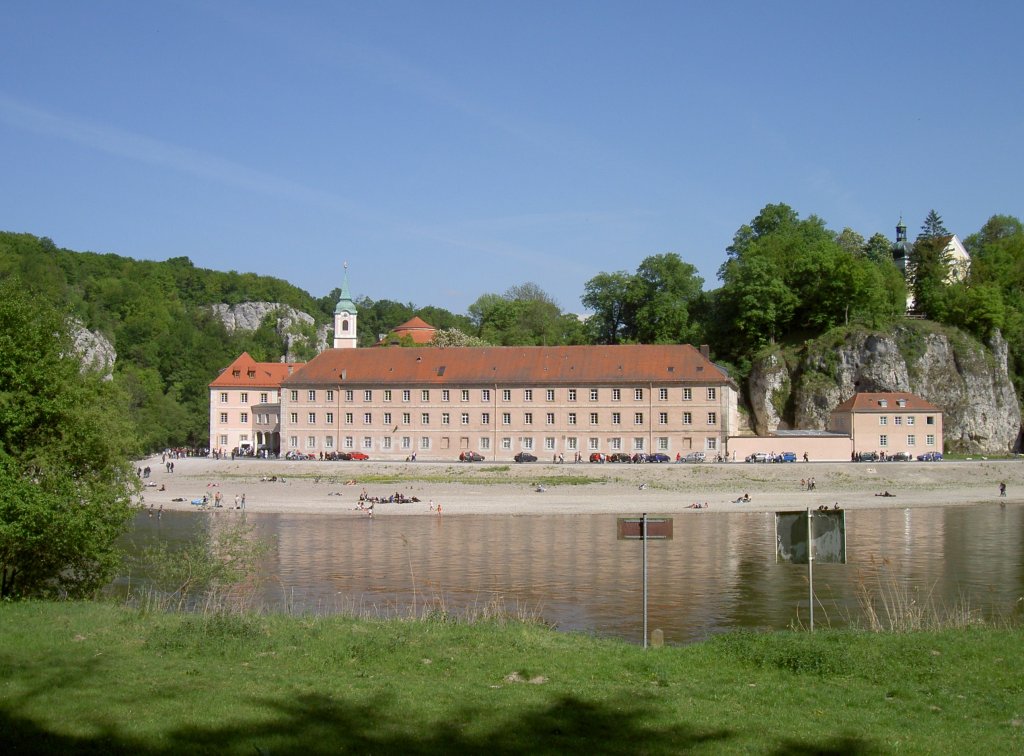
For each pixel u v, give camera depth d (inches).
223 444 6643.7
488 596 2001.7
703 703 823.1
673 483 4542.3
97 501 1427.2
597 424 5575.8
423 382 5738.2
